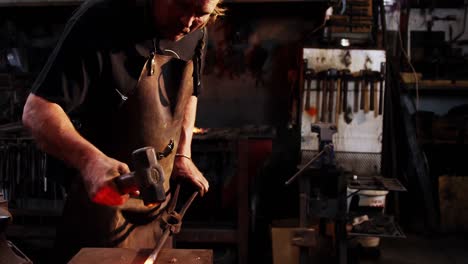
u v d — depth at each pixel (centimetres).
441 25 520
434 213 468
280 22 480
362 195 386
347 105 445
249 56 486
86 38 157
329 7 433
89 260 134
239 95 493
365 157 446
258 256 395
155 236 204
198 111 498
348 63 446
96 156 137
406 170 500
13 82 476
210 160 368
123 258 136
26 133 364
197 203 373
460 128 496
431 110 525
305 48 448
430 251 420
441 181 466
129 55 165
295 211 490
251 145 383
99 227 187
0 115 471
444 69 514
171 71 181
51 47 480
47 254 375
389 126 481
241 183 357
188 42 183
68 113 158
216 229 363
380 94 441
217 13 191
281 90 489
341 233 341
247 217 358
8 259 134
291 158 495
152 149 121
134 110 174
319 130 351
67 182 197
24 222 382
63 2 427
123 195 128
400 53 517
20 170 360
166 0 152
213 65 489
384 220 355
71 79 156
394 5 516
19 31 479
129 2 161
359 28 452
